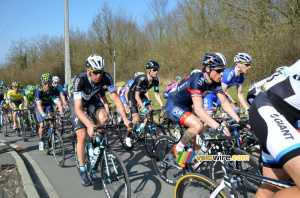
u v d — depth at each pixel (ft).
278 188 5.35
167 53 61.87
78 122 10.14
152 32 72.95
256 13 35.58
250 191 8.39
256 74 35.83
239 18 37.91
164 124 21.17
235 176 6.43
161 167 10.79
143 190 9.81
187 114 8.91
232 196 5.74
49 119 13.67
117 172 8.54
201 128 8.57
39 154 15.31
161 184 10.33
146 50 74.49
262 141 5.15
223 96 9.21
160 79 61.26
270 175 5.76
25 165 12.82
